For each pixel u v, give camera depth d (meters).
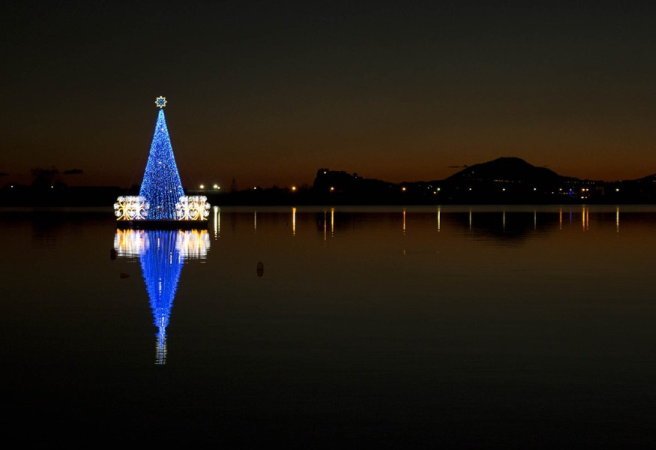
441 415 7.73
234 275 19.41
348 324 12.47
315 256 25.27
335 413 7.79
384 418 7.64
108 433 7.25
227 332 11.77
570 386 8.73
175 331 11.84
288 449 6.87
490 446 6.93
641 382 8.90
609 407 7.99
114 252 23.89
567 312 13.69
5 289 16.61
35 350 10.51
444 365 9.69
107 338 11.29
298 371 9.38
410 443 7.00
